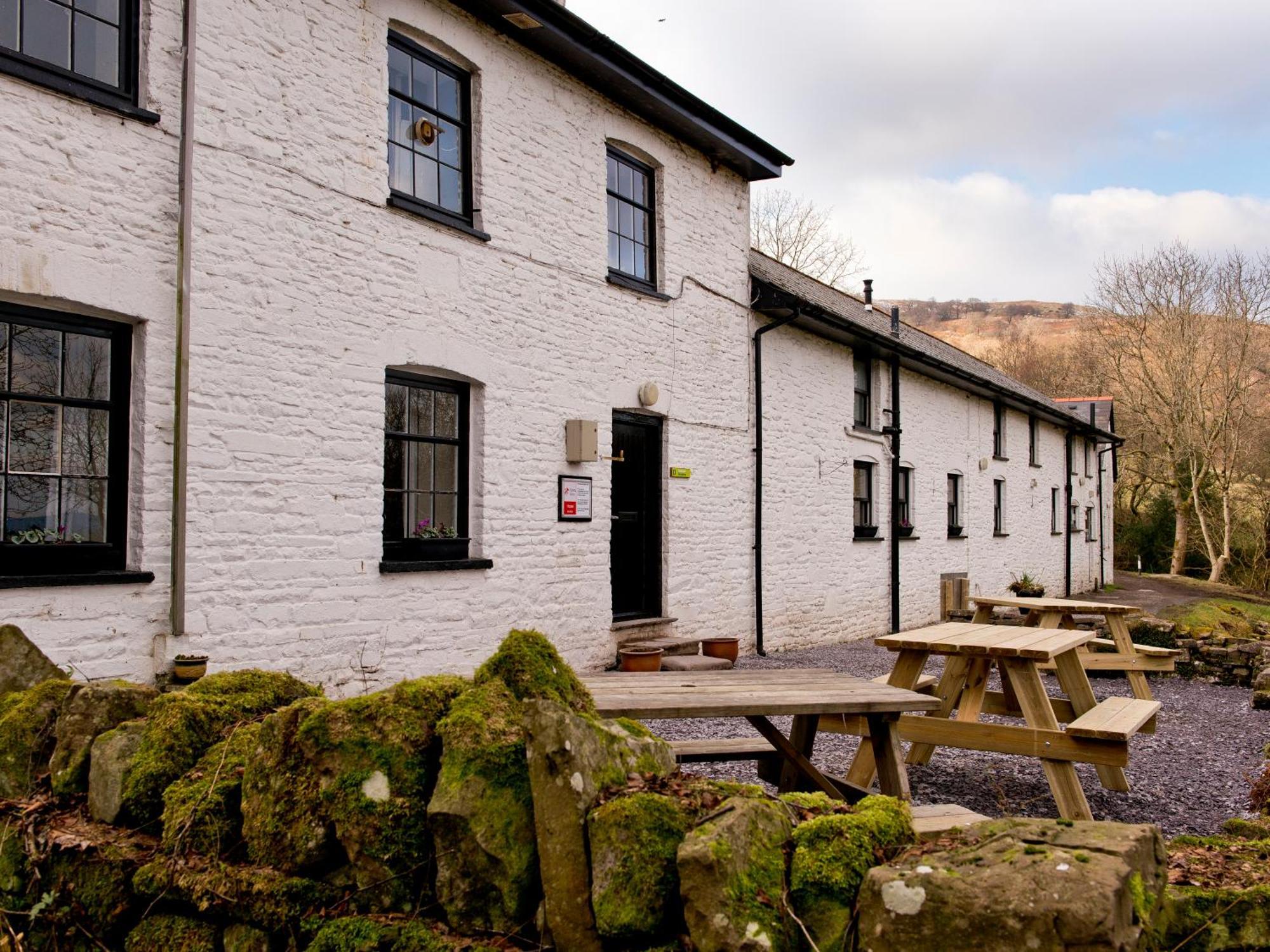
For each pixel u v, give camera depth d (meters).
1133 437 38.47
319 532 6.55
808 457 12.75
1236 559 33.72
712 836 2.04
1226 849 2.77
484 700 2.62
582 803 2.26
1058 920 1.69
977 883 1.79
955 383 17.62
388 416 7.37
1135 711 5.05
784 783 4.83
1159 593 28.83
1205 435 34.03
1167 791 5.70
